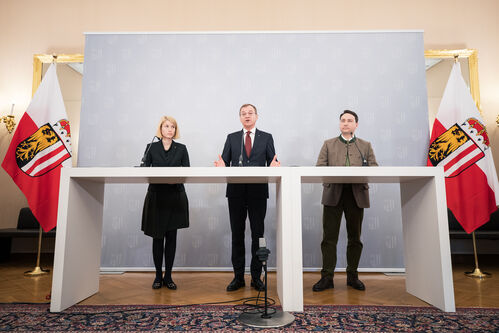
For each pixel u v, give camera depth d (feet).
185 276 9.70
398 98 11.17
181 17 13.80
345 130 7.98
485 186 9.46
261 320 5.24
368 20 13.66
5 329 4.89
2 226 12.98
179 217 7.77
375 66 11.32
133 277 9.53
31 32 13.83
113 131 11.19
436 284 6.08
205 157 11.11
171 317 5.48
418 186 6.75
